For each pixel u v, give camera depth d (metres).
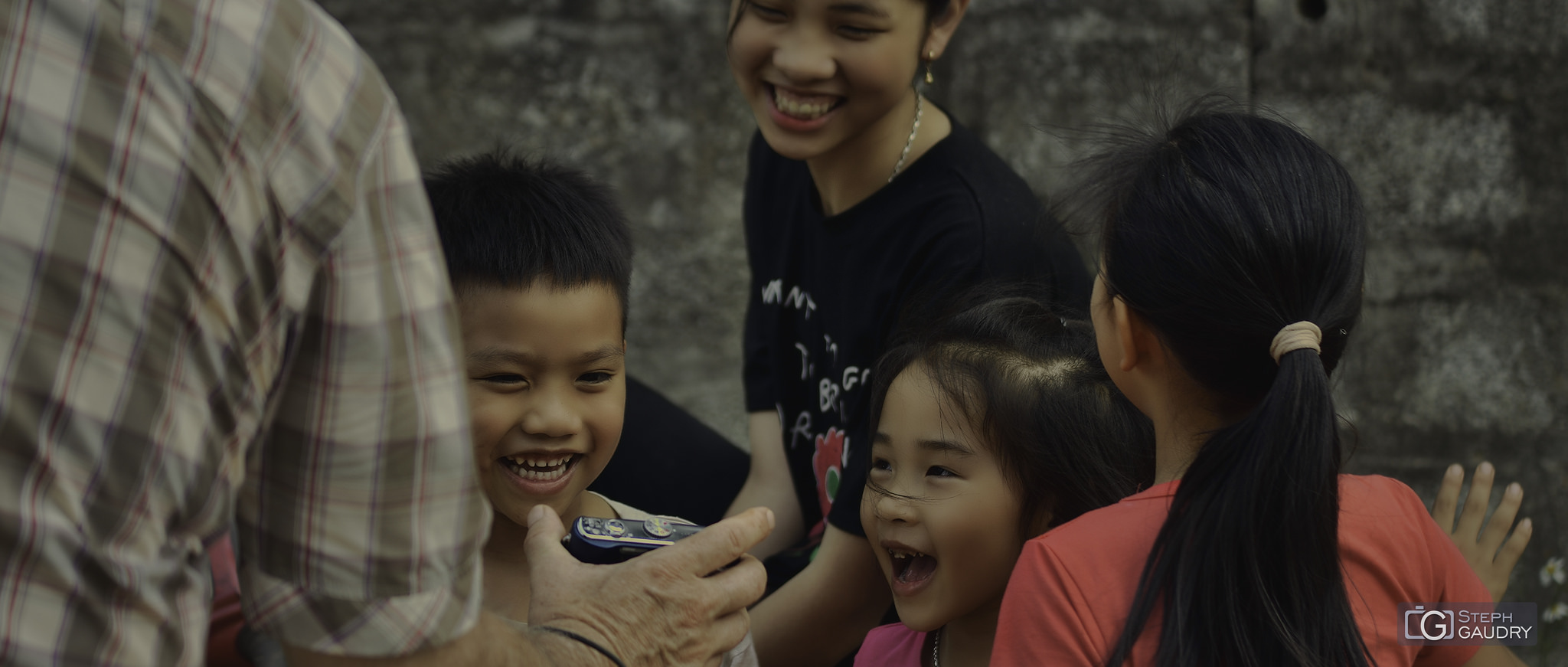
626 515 1.61
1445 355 3.08
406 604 0.89
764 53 1.75
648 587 1.13
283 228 0.82
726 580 1.19
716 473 2.23
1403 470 3.07
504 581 1.48
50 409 0.75
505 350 1.37
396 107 0.91
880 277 1.84
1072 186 1.41
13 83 0.75
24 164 0.75
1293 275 1.12
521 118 3.35
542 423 1.38
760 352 2.21
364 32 3.30
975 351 1.50
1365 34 3.07
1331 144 3.09
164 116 0.78
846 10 1.68
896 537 1.50
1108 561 1.18
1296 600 1.08
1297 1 3.09
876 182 1.88
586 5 3.33
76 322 0.76
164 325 0.78
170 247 0.77
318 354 0.86
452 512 0.91
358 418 0.87
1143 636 1.12
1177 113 1.47
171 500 0.79
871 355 1.87
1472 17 3.05
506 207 1.42
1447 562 1.30
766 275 2.18
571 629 1.10
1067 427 1.46
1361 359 3.07
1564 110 3.05
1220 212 1.14
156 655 0.80
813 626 1.76
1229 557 1.09
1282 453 1.07
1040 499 1.47
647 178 3.38
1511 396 3.09
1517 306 3.08
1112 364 1.28
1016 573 1.21
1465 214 3.08
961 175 1.82
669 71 3.36
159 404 0.78
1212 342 1.15
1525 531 1.54
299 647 0.90
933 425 1.47
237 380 0.82
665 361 3.42
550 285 1.38
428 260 0.90
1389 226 3.08
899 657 1.62
